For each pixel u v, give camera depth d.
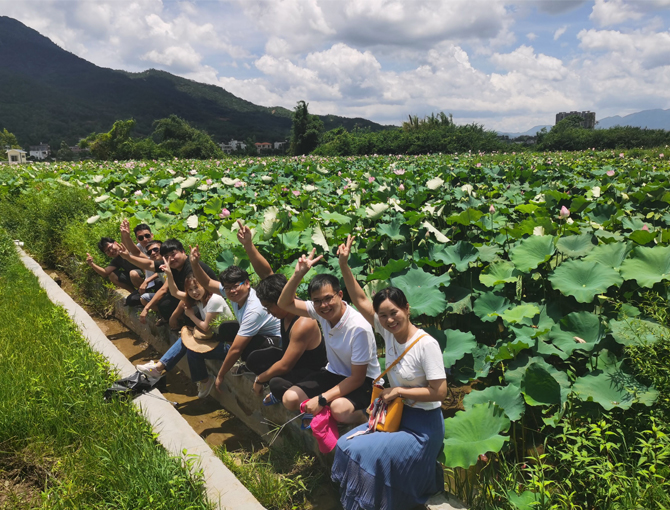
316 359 3.71
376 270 4.87
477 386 4.22
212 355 4.46
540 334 3.69
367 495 2.68
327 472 3.31
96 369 4.11
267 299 3.60
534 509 2.54
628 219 6.19
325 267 5.78
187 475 2.84
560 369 3.97
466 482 2.96
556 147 41.66
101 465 2.95
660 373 3.16
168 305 5.26
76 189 10.92
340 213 7.10
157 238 7.41
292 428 3.62
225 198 9.95
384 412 2.83
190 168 21.48
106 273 6.61
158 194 12.37
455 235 6.59
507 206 8.02
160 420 3.58
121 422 3.40
